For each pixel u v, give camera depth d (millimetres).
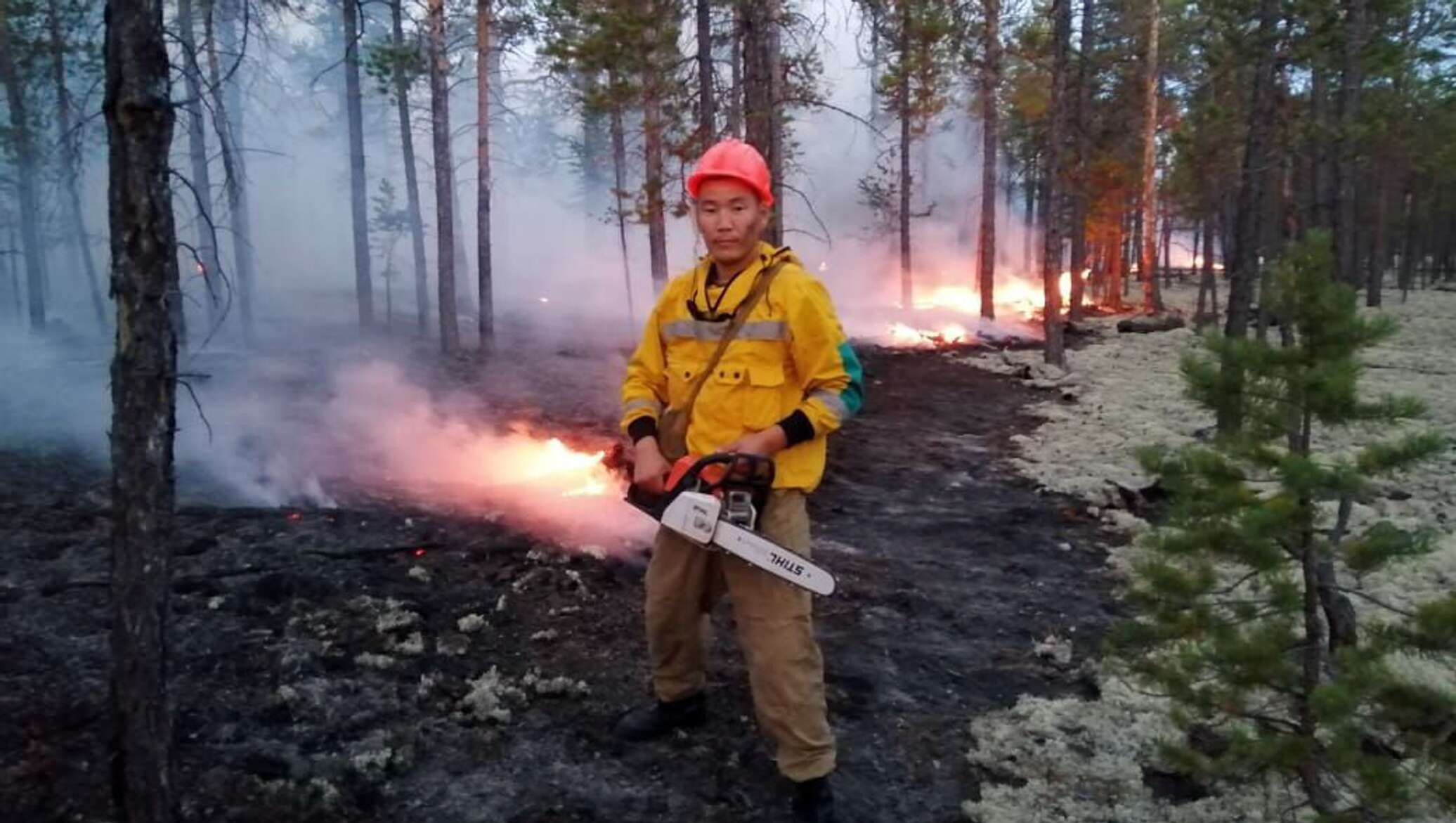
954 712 4414
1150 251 25875
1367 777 2809
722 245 3229
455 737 3793
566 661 4492
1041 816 3562
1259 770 3119
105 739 3498
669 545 3594
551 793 3484
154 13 2504
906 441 11352
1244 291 11312
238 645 4355
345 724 3797
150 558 2619
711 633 4953
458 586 5246
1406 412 2967
